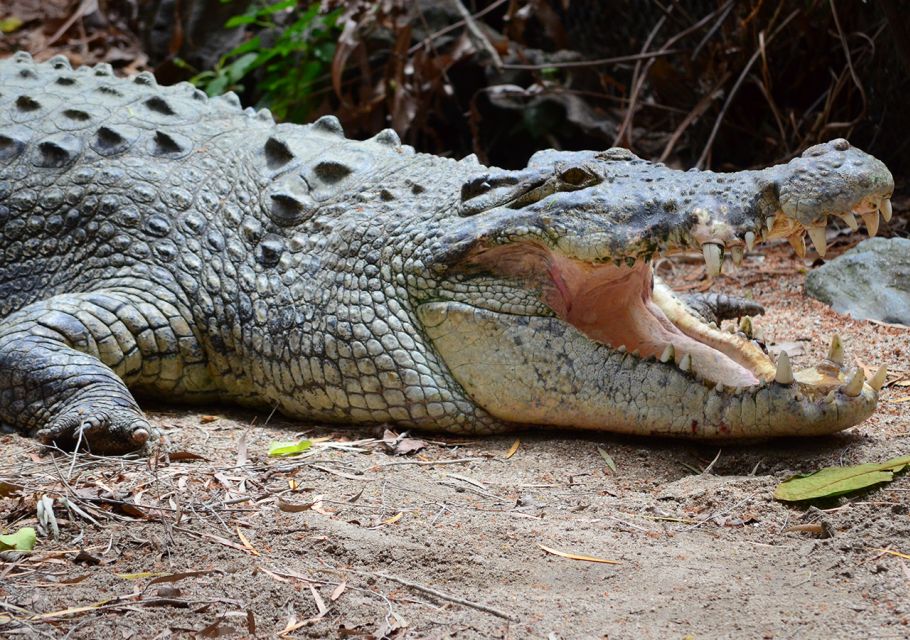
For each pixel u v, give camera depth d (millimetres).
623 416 7297
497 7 19297
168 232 8680
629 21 18031
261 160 9055
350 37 16234
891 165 15492
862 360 9133
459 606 5098
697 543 5852
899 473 6473
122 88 10008
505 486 6793
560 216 7277
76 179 8914
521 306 7566
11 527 6051
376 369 7906
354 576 5422
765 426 6914
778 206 6863
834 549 5613
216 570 5457
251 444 7699
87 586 5277
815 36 15602
